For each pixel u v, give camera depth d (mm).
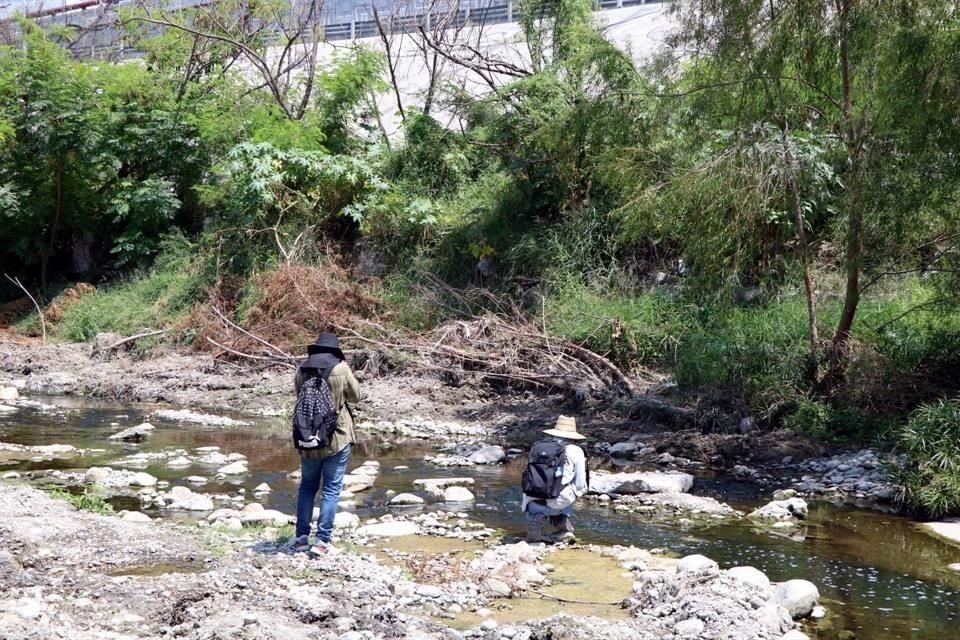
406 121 22547
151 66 26359
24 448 12070
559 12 19797
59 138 23922
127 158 24375
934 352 12859
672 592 6402
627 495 10258
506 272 18984
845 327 12930
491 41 24422
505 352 16281
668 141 14609
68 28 27781
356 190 21594
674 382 14766
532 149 19234
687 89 14141
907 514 9844
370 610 5930
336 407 7391
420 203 20250
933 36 10906
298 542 7391
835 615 6527
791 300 15312
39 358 19875
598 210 18250
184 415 15047
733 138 12977
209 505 9094
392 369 17047
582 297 17016
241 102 25031
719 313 14891
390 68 24250
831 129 12719
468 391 16031
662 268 17828
